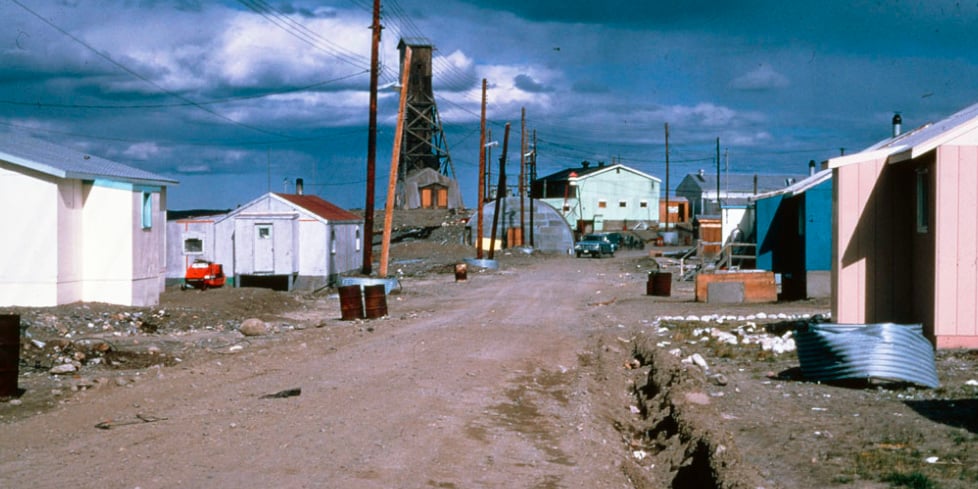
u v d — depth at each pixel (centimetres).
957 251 1459
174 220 3947
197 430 849
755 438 842
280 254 3888
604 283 3953
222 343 1695
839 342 1144
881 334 1125
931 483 649
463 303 2920
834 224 1742
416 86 9575
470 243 7206
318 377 1221
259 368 1315
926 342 1128
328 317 2447
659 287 3119
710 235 6306
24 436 820
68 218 2155
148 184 2377
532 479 731
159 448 769
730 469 712
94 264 2242
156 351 1462
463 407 1038
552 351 1653
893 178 1678
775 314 2203
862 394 1072
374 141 3362
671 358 1376
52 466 700
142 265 2338
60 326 1764
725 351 1508
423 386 1164
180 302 2503
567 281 4059
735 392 1102
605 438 942
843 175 1692
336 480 672
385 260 3378
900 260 1677
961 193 1455
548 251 7156
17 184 2075
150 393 1067
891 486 657
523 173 7025
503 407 1063
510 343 1747
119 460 722
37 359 1339
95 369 1325
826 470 711
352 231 4497
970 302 1458
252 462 720
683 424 909
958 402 988
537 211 7181
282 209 3934
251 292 2803
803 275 2719
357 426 885
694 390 1088
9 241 2073
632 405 1203
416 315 2439
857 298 1689
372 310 2322
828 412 960
